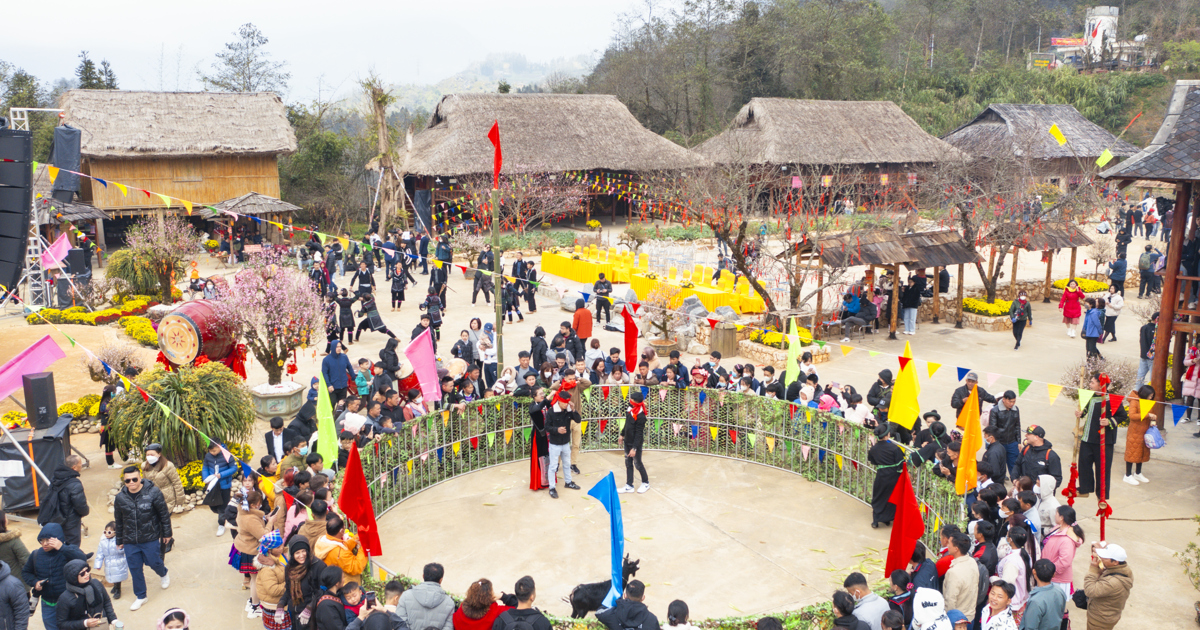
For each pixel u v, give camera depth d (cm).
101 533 1127
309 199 5169
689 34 6769
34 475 1168
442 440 1307
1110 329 2178
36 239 2575
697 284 2672
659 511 1191
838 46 6644
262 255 2444
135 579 943
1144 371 1686
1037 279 2873
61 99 3956
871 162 4784
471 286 3016
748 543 1087
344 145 5331
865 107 5169
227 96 4281
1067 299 2259
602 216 5181
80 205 3603
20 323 2342
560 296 2625
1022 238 2502
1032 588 857
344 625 724
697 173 3869
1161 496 1238
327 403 1030
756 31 6769
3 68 5781
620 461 1402
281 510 937
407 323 2402
